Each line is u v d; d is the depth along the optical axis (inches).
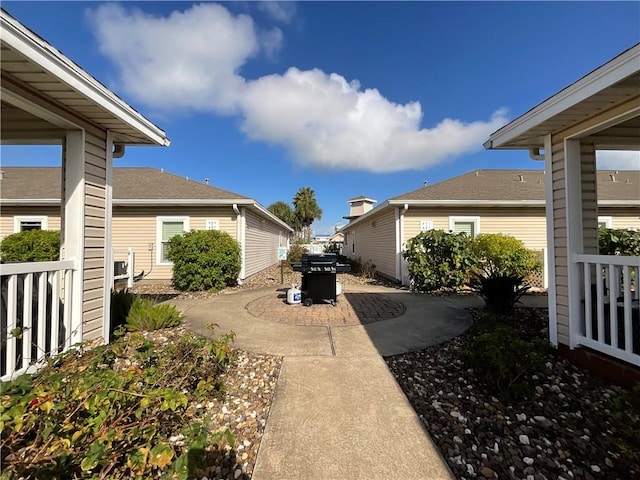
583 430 90.4
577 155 143.0
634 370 110.0
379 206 450.6
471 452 80.7
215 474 73.4
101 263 151.4
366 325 196.5
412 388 114.7
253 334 176.1
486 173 522.3
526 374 111.9
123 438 68.1
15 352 107.5
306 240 1765.5
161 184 459.5
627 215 443.2
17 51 86.4
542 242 415.5
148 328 178.1
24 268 109.2
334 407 101.0
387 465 75.6
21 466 56.3
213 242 344.5
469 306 254.7
